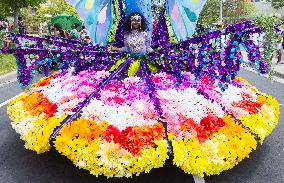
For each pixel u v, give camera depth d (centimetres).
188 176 496
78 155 429
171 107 480
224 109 516
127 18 560
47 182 481
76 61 571
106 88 511
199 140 460
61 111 484
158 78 537
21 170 515
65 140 439
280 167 553
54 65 614
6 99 987
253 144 490
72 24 1612
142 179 484
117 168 419
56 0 3425
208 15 3192
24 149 586
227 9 4203
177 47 525
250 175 521
